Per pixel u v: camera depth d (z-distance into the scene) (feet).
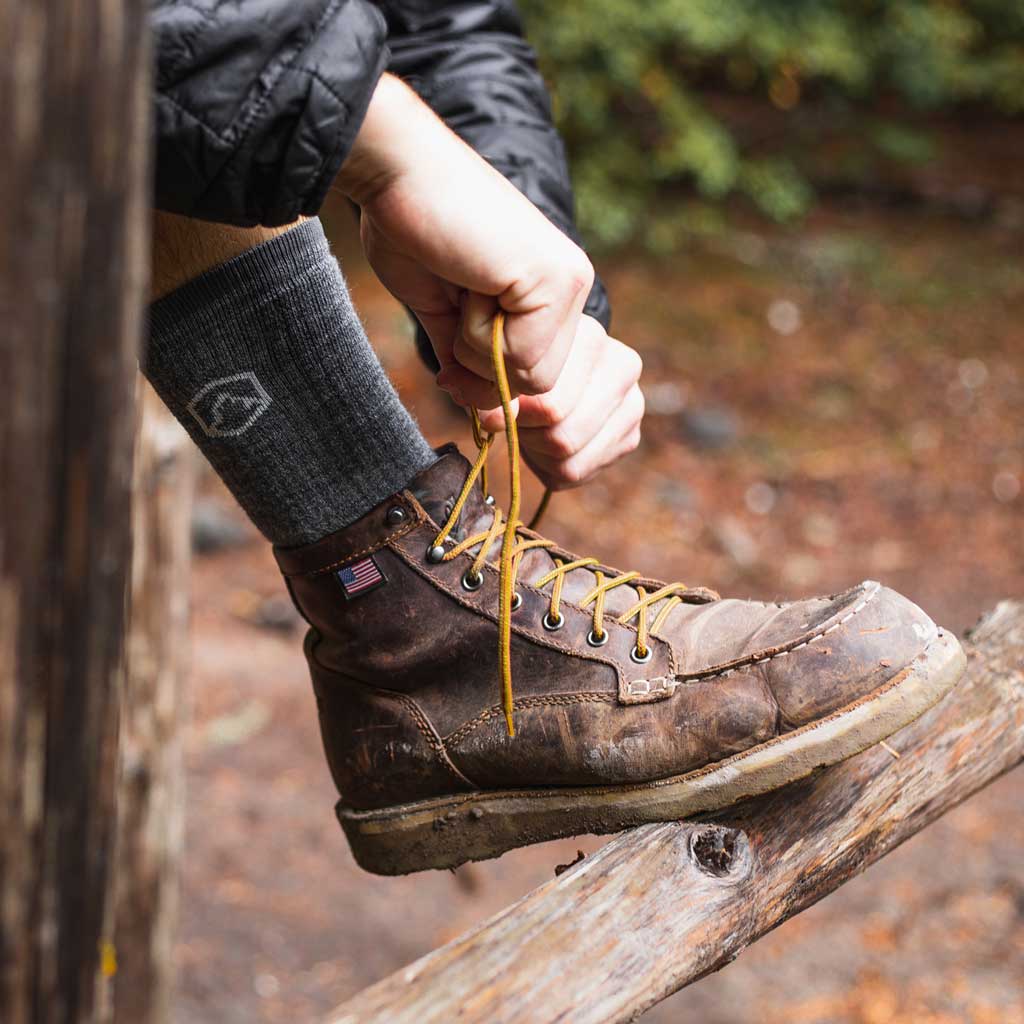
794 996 12.14
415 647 4.08
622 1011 3.19
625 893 3.46
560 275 3.36
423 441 4.09
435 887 13.96
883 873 13.83
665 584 4.32
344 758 4.30
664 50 29.81
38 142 1.79
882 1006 11.92
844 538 20.70
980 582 19.54
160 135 2.94
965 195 31.22
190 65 2.91
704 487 21.80
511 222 3.28
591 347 4.11
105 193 1.90
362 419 3.85
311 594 4.09
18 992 2.04
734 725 3.89
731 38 27.73
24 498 1.88
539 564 4.15
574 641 4.04
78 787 2.07
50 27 1.78
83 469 1.95
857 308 26.96
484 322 3.43
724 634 4.06
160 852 8.75
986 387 24.50
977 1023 11.62
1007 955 12.48
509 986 3.07
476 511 4.11
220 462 3.85
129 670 8.40
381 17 3.11
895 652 3.91
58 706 2.00
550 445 4.18
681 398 23.86
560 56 25.75
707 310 26.58
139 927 8.68
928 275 28.14
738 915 3.60
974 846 14.20
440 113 4.87
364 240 3.65
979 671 4.75
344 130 3.02
